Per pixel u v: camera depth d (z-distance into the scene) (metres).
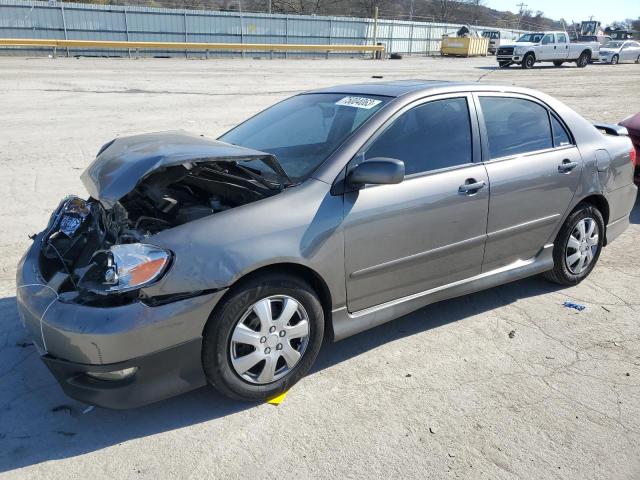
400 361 3.66
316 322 3.29
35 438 2.94
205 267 2.86
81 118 11.74
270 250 3.01
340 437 2.96
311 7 63.88
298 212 3.15
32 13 27.81
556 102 4.59
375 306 3.61
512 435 3.00
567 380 3.49
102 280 2.80
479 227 3.93
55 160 8.56
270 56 32.56
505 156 4.10
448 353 3.77
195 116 12.30
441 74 24.06
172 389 2.93
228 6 57.25
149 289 2.76
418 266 3.70
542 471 2.75
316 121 3.90
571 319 4.25
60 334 2.74
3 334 3.88
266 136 4.03
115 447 2.88
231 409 3.18
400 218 3.49
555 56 29.39
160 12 30.58
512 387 3.41
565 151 4.45
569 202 4.46
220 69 23.25
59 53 27.39
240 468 2.75
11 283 4.62
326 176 3.32
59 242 3.41
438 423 3.08
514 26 77.62
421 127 3.75
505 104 4.24
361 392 3.34
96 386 2.80
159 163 2.86
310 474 2.71
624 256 5.54
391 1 68.94
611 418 3.14
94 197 3.37
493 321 4.20
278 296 3.11
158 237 2.89
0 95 14.13
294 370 3.29
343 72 23.86
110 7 29.33
